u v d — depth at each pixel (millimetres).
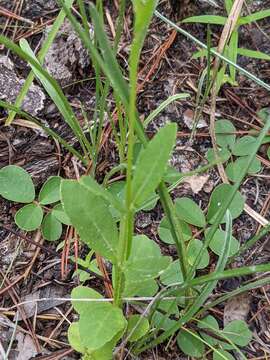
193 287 262
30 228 285
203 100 316
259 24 364
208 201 311
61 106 284
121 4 255
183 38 359
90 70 338
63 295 280
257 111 342
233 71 330
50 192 294
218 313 280
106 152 317
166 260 206
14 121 316
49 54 330
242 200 300
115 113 326
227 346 266
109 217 208
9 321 268
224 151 324
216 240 288
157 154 173
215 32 361
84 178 170
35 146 314
